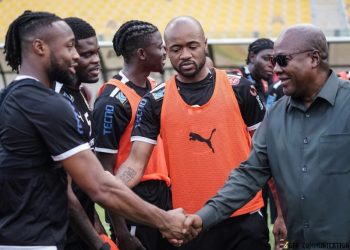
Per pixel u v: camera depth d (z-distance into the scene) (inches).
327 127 129.1
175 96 163.8
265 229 167.2
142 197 184.9
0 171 121.8
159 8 776.3
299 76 130.5
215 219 144.6
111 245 155.7
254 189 144.9
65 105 122.6
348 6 767.1
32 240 121.3
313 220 129.3
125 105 183.3
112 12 764.0
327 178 127.9
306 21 746.8
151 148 168.2
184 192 163.6
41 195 122.6
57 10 767.7
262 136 143.3
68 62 127.4
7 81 594.2
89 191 125.9
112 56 579.2
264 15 768.3
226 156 161.8
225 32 602.2
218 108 162.2
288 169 132.7
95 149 183.6
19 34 126.6
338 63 579.8
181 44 159.5
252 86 165.5
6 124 121.1
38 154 122.0
